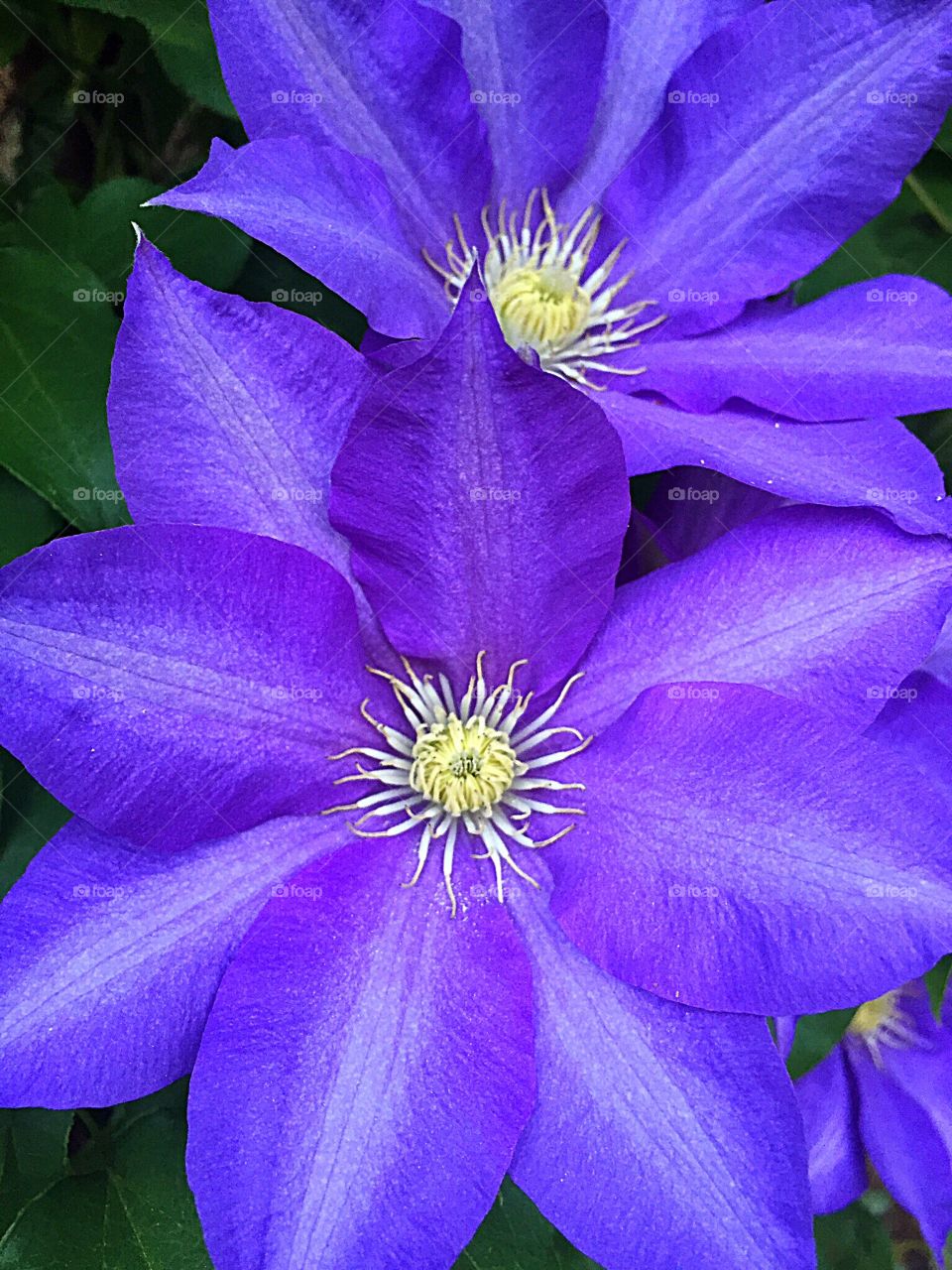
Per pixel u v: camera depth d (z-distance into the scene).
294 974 0.16
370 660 0.18
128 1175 0.21
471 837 0.19
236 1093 0.16
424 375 0.16
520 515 0.17
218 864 0.17
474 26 0.20
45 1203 0.21
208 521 0.17
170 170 0.22
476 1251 0.22
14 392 0.20
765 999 0.16
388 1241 0.16
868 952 0.16
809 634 0.18
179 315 0.17
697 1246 0.16
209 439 0.17
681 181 0.20
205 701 0.17
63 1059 0.16
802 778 0.17
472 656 0.19
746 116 0.20
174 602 0.16
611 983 0.17
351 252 0.17
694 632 0.18
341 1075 0.16
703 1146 0.16
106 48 0.22
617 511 0.17
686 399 0.20
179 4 0.21
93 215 0.21
